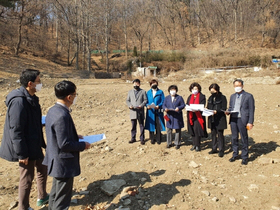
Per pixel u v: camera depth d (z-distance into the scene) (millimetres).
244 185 3844
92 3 36781
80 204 3469
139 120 5906
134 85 5957
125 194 3545
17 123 2865
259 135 6230
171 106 5438
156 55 42625
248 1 52719
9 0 21672
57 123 2533
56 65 32844
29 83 3096
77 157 2783
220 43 51406
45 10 36688
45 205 3496
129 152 5492
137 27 55375
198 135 5227
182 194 3584
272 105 9844
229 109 4754
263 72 23188
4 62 23828
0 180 4352
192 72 30438
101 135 3178
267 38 48469
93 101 11508
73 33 37281
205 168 4488
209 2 56969
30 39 41938
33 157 3092
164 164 4723
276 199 3406
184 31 60094
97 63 49500
